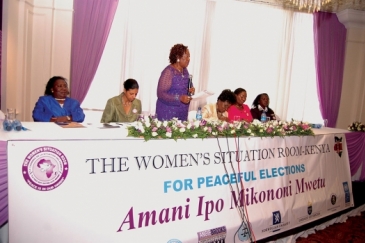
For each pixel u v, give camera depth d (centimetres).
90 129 211
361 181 391
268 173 259
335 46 627
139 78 487
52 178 163
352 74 655
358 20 622
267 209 255
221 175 228
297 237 282
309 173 296
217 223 223
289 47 587
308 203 289
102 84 473
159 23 489
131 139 188
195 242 210
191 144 213
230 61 545
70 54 439
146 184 193
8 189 153
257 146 253
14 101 385
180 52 260
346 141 351
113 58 474
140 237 190
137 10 474
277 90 586
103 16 447
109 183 179
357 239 288
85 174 172
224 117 328
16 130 185
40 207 160
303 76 618
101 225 176
